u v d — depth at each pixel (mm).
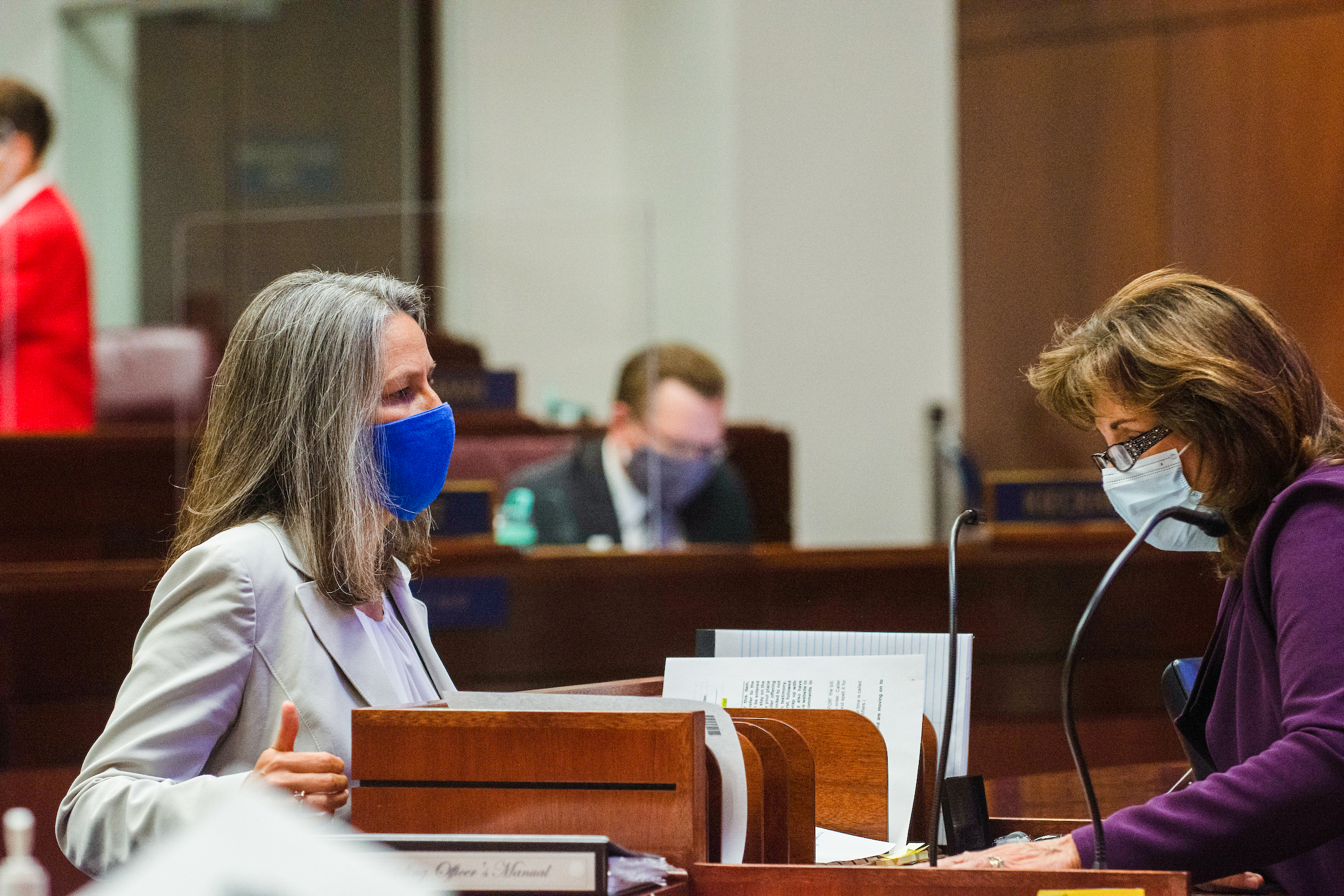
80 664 10234
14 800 9859
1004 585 11219
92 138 20297
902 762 4930
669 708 4039
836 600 11273
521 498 13695
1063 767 11102
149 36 20203
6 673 10133
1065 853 4320
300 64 20422
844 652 5363
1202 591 11250
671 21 22359
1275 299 17797
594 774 3996
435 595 10945
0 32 20312
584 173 23484
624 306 18625
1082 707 11188
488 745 4062
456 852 3645
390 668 5484
